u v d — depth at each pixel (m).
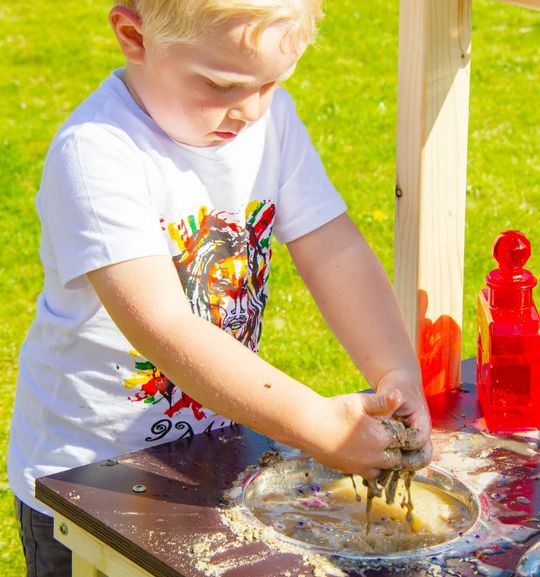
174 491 1.38
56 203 1.45
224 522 1.29
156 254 1.41
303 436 1.32
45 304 1.67
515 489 1.40
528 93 6.48
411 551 1.24
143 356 1.49
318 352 3.71
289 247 1.70
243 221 1.65
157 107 1.44
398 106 1.65
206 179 1.59
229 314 1.68
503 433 1.57
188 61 1.33
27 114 6.59
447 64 1.61
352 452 1.32
